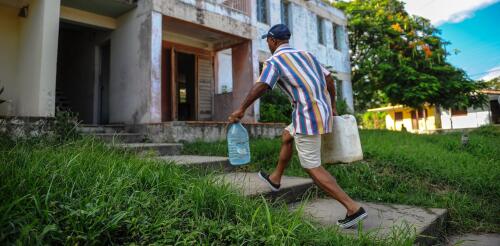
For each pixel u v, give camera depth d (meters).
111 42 7.43
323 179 2.42
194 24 7.24
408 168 4.47
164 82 8.81
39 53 5.35
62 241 1.43
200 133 6.30
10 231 1.36
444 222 2.96
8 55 6.07
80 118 8.41
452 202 3.42
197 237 1.66
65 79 9.33
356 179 4.04
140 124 6.38
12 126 4.23
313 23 12.92
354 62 15.76
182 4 6.94
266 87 2.52
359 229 2.12
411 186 4.01
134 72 6.67
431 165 4.64
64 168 2.15
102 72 8.08
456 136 9.84
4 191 1.67
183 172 2.80
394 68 14.21
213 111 9.59
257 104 8.55
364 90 16.09
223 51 9.96
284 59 2.54
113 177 2.14
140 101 6.46
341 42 14.70
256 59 8.78
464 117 24.41
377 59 14.72
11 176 1.87
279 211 2.34
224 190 2.29
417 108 15.28
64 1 6.46
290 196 3.17
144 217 1.71
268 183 2.99
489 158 6.18
